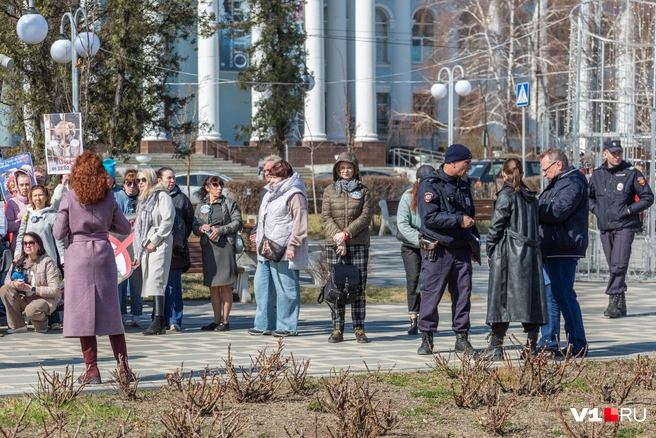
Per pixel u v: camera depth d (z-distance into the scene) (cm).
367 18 6091
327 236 1200
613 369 991
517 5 5531
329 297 1168
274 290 1286
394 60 6688
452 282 1097
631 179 1447
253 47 3875
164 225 1274
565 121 2222
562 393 877
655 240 2016
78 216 913
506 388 891
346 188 1202
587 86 2127
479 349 1138
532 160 4691
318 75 5744
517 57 5600
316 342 1208
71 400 817
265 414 791
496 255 1033
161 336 1270
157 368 1004
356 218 1197
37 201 1362
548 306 1116
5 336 1280
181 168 4891
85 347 913
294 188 1239
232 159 5369
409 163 6128
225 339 1239
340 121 6078
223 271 1315
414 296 1284
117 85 2581
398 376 947
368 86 6084
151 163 4853
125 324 1400
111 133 2575
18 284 1308
